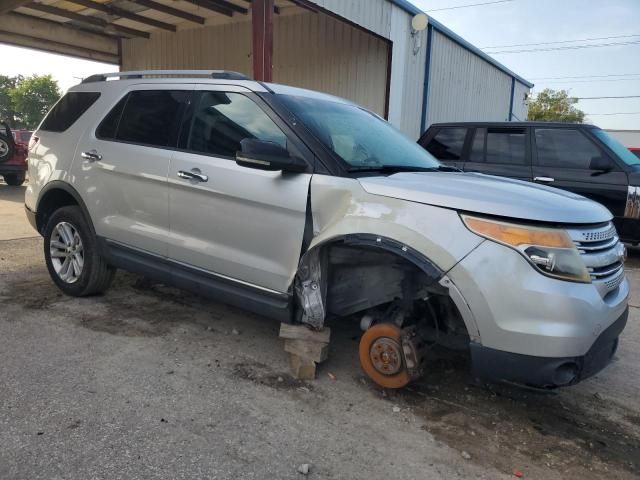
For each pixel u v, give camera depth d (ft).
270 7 27.53
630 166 22.95
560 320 8.61
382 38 36.88
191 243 12.42
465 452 9.04
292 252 10.77
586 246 9.25
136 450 8.57
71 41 50.80
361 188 10.12
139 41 53.83
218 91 12.56
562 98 180.86
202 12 44.80
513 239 8.82
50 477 7.82
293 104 11.87
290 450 8.84
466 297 9.02
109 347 12.43
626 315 10.13
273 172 11.02
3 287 16.46
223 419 9.64
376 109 40.16
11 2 33.81
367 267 10.80
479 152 25.61
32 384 10.49
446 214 9.32
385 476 8.33
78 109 15.71
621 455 9.25
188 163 12.36
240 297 11.78
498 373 9.11
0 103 252.21
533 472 8.63
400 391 11.06
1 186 47.73
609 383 12.10
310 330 11.13
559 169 23.93
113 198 14.06
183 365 11.71
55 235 15.83
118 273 18.33
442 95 46.50
